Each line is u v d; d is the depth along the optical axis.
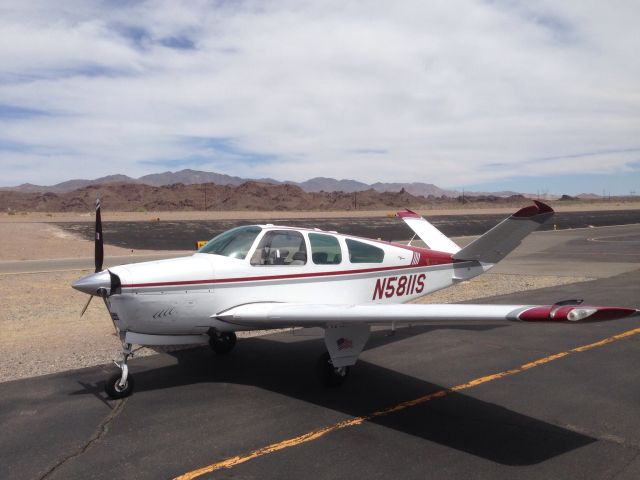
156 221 49.06
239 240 6.55
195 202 177.50
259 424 4.85
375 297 7.44
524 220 7.95
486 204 151.25
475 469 3.93
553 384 5.89
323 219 55.00
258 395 5.66
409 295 7.84
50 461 4.12
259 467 3.99
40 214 74.56
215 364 6.89
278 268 6.52
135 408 5.28
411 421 4.90
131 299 5.62
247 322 6.02
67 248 25.11
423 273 8.00
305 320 5.50
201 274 5.98
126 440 4.50
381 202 172.75
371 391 5.77
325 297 6.92
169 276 5.80
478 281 14.91
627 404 5.25
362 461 4.09
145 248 25.81
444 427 4.75
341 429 4.72
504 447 4.32
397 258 7.65
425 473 3.88
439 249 8.70
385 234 34.38
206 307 6.05
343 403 5.40
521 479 3.78
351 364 5.93
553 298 11.52
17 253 22.84
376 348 7.61
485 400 5.43
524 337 8.16
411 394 5.66
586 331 8.48
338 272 7.03
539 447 4.30
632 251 23.25
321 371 5.84
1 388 5.90
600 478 3.77
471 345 7.71
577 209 88.00
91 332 8.83
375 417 5.01
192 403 5.42
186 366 6.80
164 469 3.97
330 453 4.23
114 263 19.52
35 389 5.86
